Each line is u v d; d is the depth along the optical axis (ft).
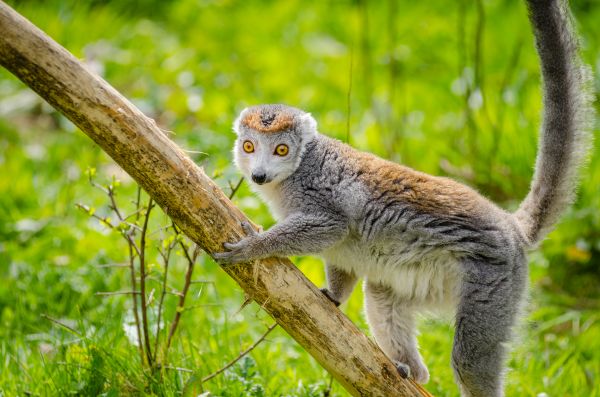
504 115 55.98
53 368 33.68
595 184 50.01
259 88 66.23
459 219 31.55
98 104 25.41
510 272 31.27
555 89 33.19
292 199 33.53
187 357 34.68
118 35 72.18
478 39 55.26
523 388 36.47
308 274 44.14
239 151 35.58
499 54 67.82
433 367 37.83
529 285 32.78
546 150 33.58
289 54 71.41
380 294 34.12
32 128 61.77
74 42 68.80
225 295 43.24
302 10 79.56
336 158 33.65
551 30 32.76
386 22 75.20
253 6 80.43
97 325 37.22
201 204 27.27
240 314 41.37
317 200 32.94
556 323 43.01
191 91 63.57
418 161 55.52
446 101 64.08
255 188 35.58
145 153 26.12
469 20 72.90
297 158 33.94
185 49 71.51
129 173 26.61
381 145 55.57
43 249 45.42
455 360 31.01
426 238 31.76
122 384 31.71
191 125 59.77
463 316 31.01
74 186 52.06
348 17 76.95
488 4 74.43
